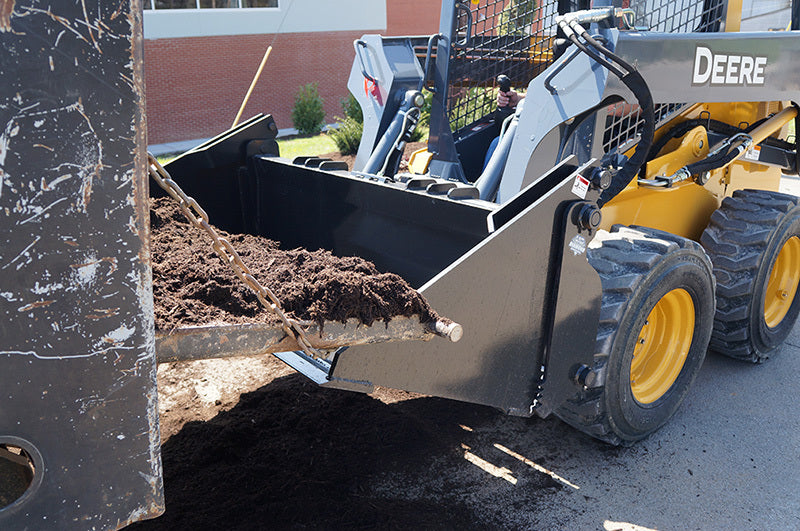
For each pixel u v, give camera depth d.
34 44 1.17
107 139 1.27
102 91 1.25
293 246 3.49
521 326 2.32
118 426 1.41
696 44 2.95
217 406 3.25
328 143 11.69
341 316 1.80
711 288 3.09
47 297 1.28
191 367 3.68
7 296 1.25
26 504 1.34
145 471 1.47
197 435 2.97
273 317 1.76
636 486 2.77
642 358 3.16
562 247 2.31
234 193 3.61
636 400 2.91
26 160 1.21
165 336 1.55
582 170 2.32
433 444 3.01
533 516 2.57
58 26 1.19
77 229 1.28
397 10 16.00
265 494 2.59
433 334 1.99
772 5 3.66
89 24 1.21
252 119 3.63
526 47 3.92
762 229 3.45
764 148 3.94
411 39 4.50
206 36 13.34
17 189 1.21
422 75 4.00
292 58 14.59
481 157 4.29
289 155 10.11
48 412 1.33
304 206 3.37
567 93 2.79
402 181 3.42
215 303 1.89
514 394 2.40
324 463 2.82
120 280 1.35
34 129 1.21
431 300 2.01
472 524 2.51
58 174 1.24
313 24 14.67
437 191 2.78
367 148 4.02
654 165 3.15
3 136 1.18
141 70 1.28
